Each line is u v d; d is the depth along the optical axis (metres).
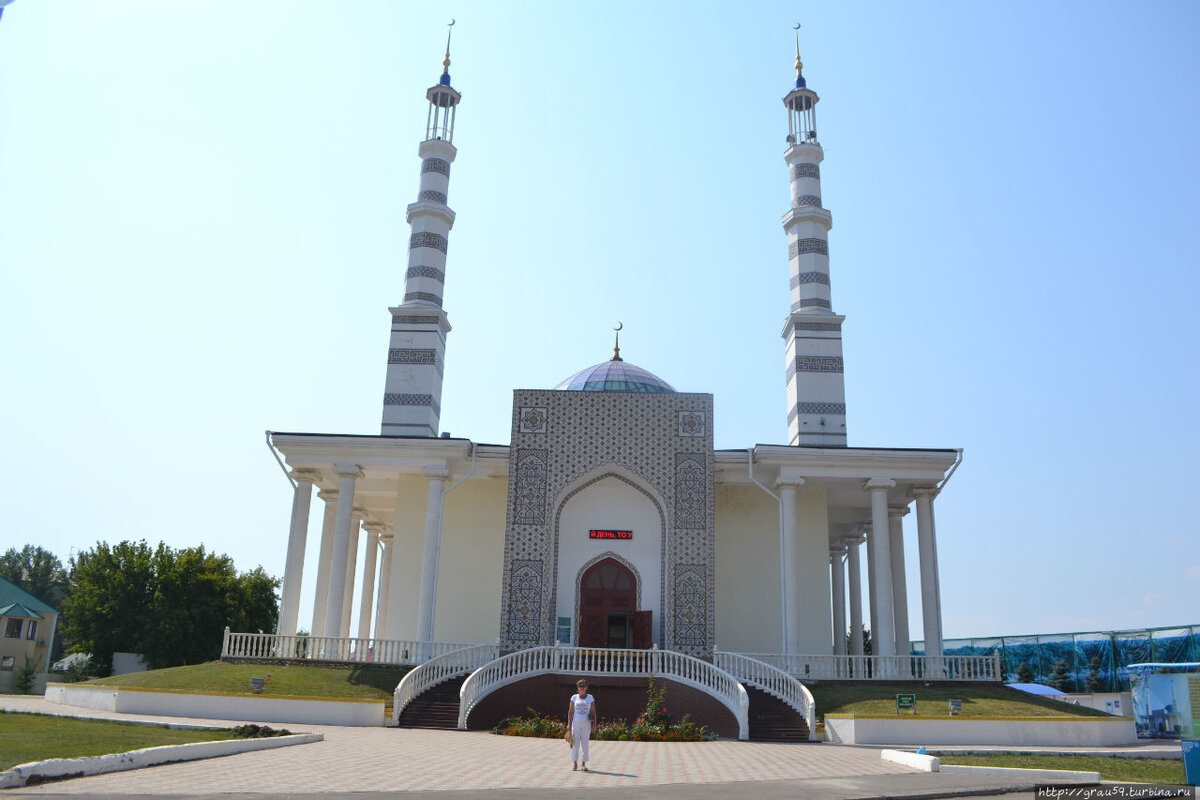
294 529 29.86
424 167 36.59
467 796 10.64
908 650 32.69
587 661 25.58
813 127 37.94
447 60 38.09
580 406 30.47
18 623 45.00
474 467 30.25
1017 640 45.84
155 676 24.61
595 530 30.34
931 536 30.44
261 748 15.08
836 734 21.55
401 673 25.67
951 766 15.32
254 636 27.50
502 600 28.62
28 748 12.55
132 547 46.66
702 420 30.41
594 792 11.36
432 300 35.19
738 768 14.91
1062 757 17.27
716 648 28.11
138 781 10.84
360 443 29.69
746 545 31.73
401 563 31.28
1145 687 23.20
